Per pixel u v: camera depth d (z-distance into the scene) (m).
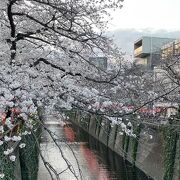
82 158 39.22
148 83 14.09
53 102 9.95
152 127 30.05
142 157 34.81
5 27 11.15
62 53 11.38
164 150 27.84
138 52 69.94
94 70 11.18
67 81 10.25
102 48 10.48
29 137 20.78
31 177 23.50
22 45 11.85
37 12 11.16
